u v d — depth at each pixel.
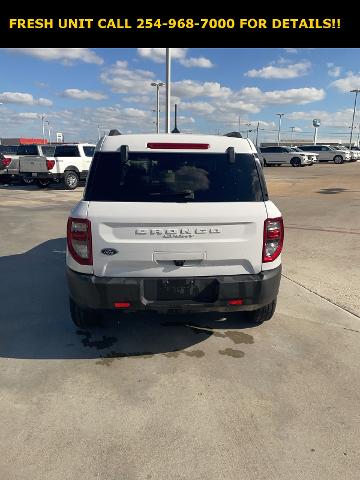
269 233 3.35
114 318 4.35
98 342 3.84
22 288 5.29
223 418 2.78
